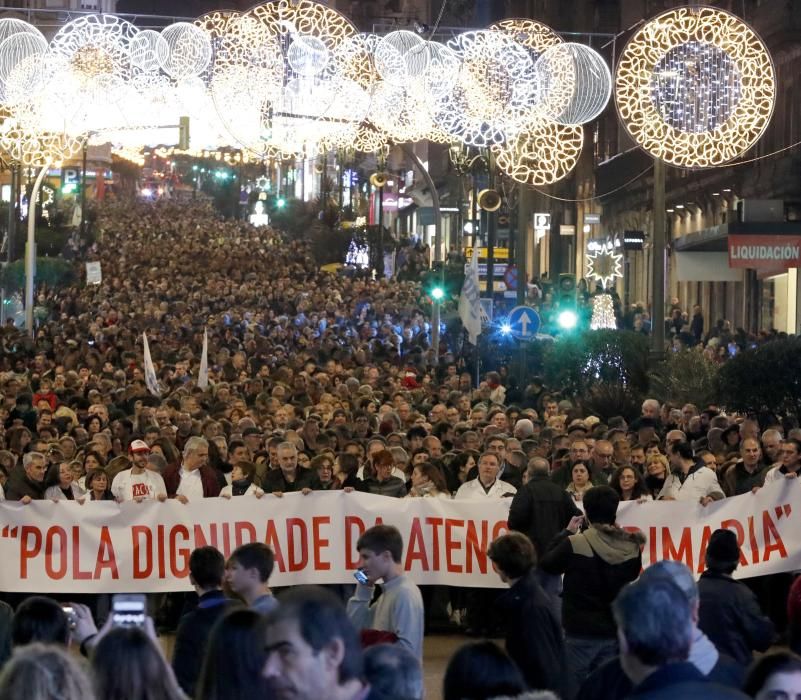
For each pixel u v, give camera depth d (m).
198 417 21.42
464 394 26.19
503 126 30.11
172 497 14.80
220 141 57.25
